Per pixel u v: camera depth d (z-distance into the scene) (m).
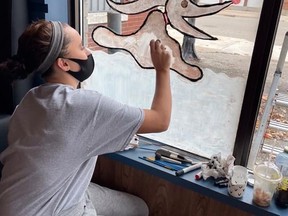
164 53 0.89
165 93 0.88
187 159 1.32
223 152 1.27
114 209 1.34
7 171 0.86
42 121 0.80
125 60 1.37
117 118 0.81
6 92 1.50
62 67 0.87
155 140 1.45
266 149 1.18
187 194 1.34
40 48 0.82
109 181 1.56
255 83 1.10
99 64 1.45
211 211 1.30
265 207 1.08
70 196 0.92
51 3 1.43
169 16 1.18
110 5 1.30
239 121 1.18
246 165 1.23
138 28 1.26
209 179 1.22
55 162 0.80
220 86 1.18
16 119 0.87
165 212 1.44
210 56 1.17
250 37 1.08
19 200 0.83
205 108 1.25
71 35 0.86
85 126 0.79
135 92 1.40
